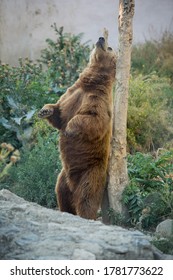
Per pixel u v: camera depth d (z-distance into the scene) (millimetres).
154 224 17516
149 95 25578
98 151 17203
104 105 17203
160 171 18516
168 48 31625
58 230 13688
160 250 14688
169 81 28078
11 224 13828
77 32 35750
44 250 12695
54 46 29062
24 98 24359
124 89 17562
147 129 24156
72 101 17672
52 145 21062
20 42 36375
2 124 23125
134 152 23641
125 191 17656
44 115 17672
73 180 17500
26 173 20031
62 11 35969
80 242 12984
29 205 15414
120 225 17578
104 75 17500
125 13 17453
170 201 17562
